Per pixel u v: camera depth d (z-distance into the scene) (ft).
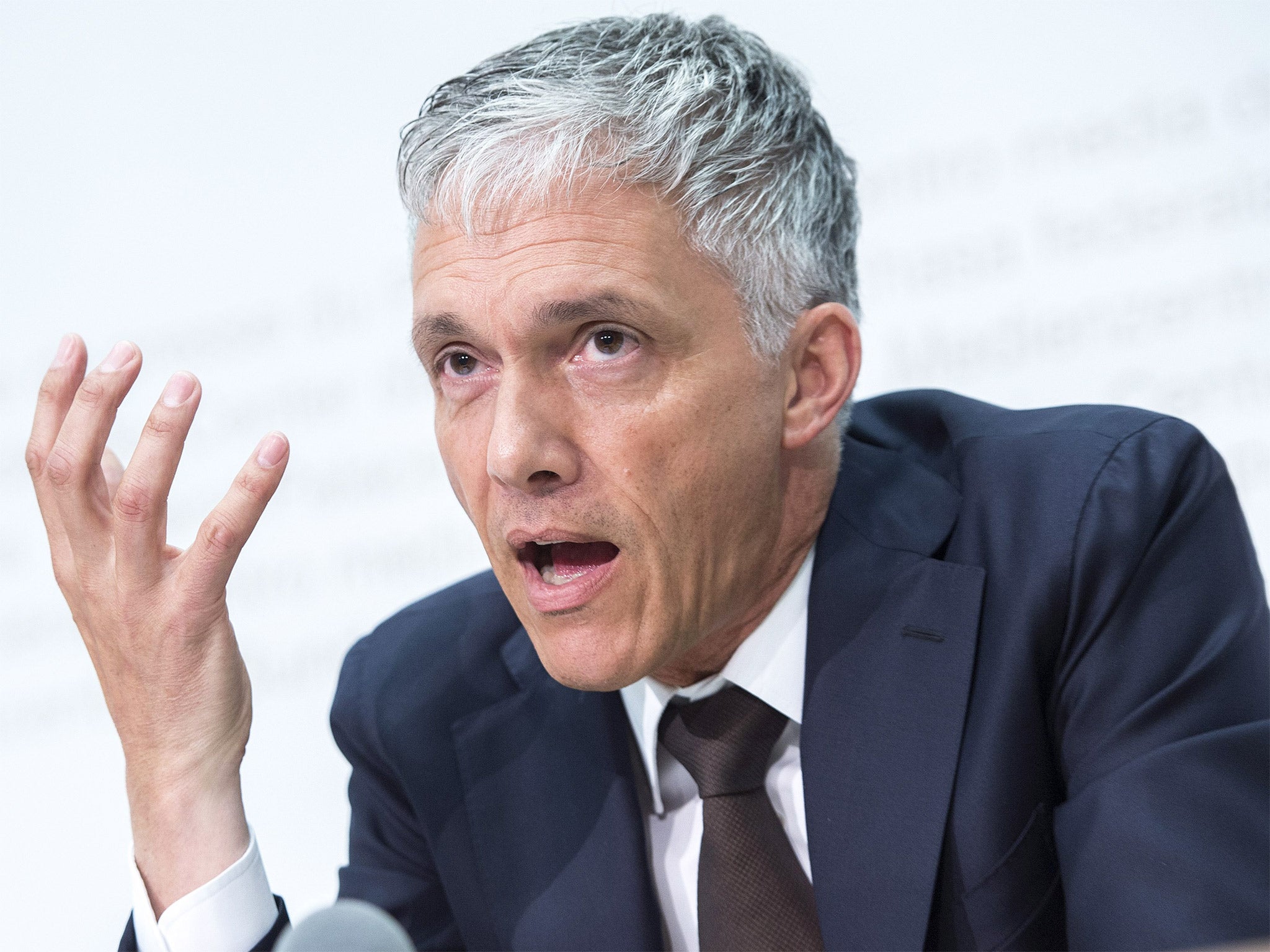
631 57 9.11
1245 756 8.39
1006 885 8.95
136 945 9.67
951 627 9.57
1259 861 7.82
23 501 21.35
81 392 9.77
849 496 10.72
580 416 8.62
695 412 8.70
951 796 9.07
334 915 5.84
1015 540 9.75
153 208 21.52
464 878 10.80
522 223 8.45
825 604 10.05
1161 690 9.03
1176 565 9.43
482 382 8.97
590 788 10.58
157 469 9.53
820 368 9.82
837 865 9.16
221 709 9.91
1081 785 8.98
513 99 8.59
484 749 11.09
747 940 9.34
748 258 9.04
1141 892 7.76
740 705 10.05
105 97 21.74
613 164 8.46
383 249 20.89
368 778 11.85
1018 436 10.56
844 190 10.77
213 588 9.75
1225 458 18.08
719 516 9.02
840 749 9.49
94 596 9.84
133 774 9.80
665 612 8.99
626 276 8.41
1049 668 9.41
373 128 20.99
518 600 9.28
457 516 20.59
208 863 9.58
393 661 11.94
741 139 9.20
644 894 10.05
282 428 20.94
